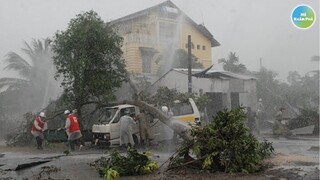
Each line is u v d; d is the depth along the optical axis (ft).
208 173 29.96
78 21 58.34
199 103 65.92
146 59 104.58
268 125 90.58
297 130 74.79
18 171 34.73
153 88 86.53
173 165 31.78
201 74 84.74
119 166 30.76
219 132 30.60
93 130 54.80
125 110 53.98
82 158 42.73
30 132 62.39
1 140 88.33
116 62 60.29
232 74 93.56
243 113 31.58
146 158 31.78
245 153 30.14
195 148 30.78
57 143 59.57
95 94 59.47
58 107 63.62
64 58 58.75
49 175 31.89
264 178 27.58
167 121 48.70
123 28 104.22
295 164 33.63
